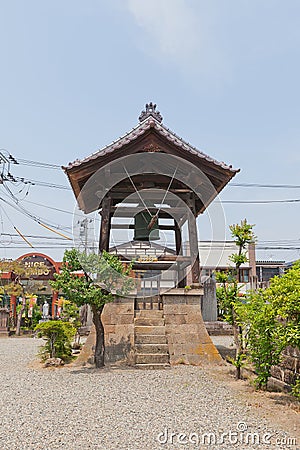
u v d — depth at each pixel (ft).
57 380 22.41
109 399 17.98
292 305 16.55
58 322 30.07
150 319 29.91
